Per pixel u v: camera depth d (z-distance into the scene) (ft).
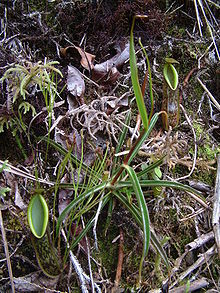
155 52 1.00
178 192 0.87
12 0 0.91
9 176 0.79
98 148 0.81
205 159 0.93
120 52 0.96
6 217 0.77
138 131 0.89
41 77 0.76
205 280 0.81
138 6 0.97
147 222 0.63
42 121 0.83
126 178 0.81
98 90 0.90
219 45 1.07
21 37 0.90
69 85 0.87
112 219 0.82
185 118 0.96
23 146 0.83
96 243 0.73
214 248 0.83
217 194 0.85
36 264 0.75
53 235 0.71
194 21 1.07
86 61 0.92
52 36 0.93
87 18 0.95
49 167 0.83
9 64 0.82
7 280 0.74
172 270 0.80
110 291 0.78
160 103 0.95
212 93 1.03
